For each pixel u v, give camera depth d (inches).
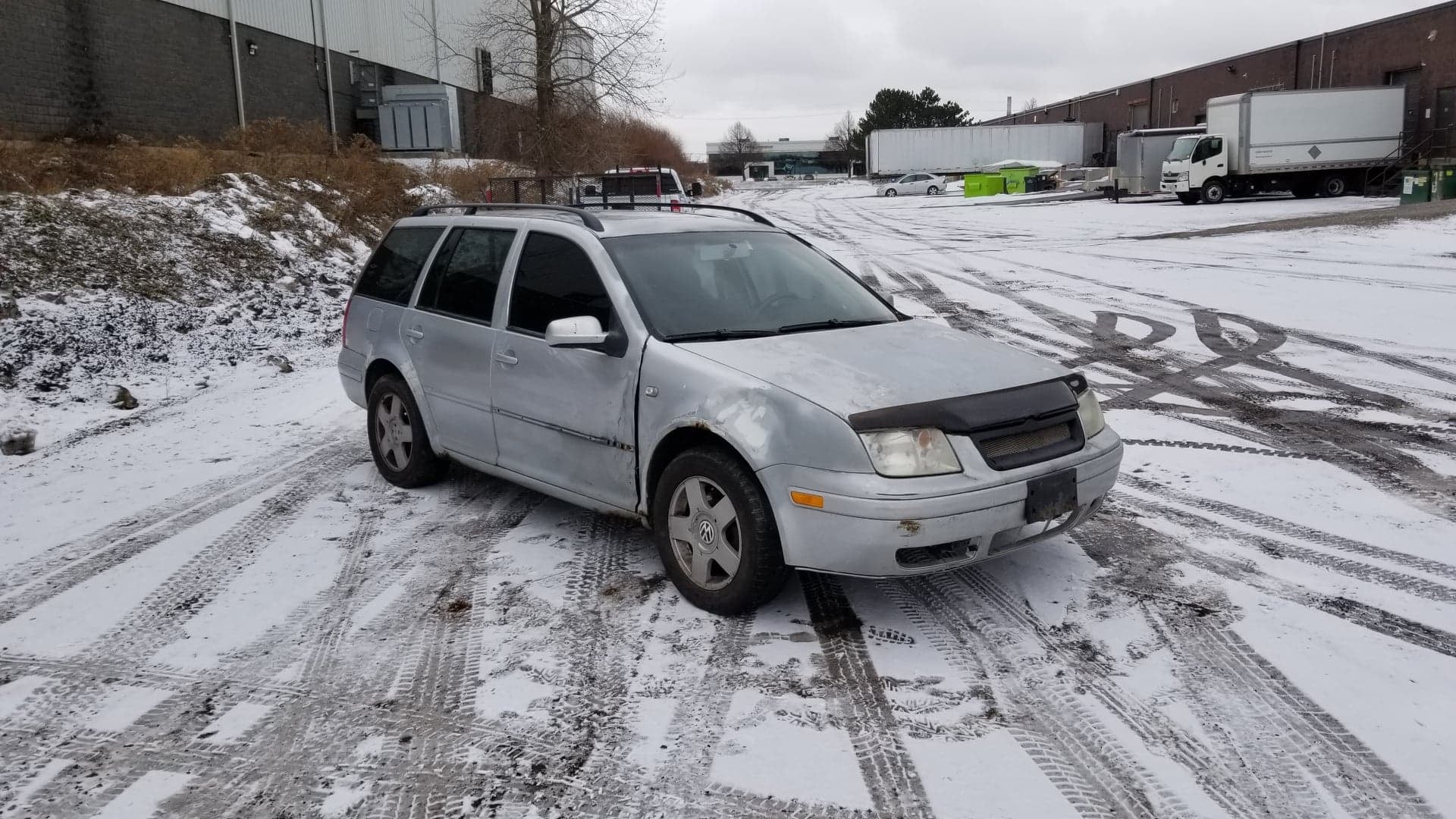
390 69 1491.1
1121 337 418.6
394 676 145.8
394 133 1381.6
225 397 343.9
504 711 135.1
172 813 114.7
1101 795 113.4
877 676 142.0
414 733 130.5
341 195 809.5
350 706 137.9
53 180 606.5
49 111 826.2
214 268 528.7
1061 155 2300.7
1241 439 260.4
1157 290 545.6
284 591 178.5
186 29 1008.2
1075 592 167.6
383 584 180.2
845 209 1663.4
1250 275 577.6
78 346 382.0
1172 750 121.7
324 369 393.1
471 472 250.4
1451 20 1280.8
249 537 207.0
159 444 284.8
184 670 149.7
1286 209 1106.7
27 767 125.0
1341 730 124.4
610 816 112.1
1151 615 158.4
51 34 828.0
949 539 143.3
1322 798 111.6
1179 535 192.5
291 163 840.3
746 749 124.3
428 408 221.1
